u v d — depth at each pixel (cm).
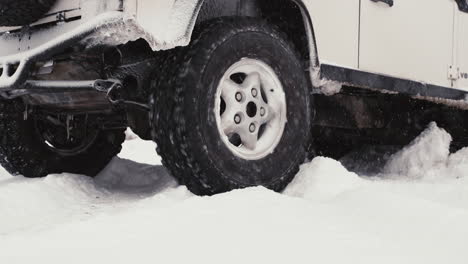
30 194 282
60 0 274
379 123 409
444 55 430
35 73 269
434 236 201
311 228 199
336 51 334
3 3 270
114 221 203
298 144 299
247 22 286
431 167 413
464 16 452
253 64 285
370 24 359
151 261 161
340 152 443
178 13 260
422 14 406
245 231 192
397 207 234
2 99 347
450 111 470
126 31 246
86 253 167
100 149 391
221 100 280
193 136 256
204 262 160
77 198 299
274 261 163
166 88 261
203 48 264
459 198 292
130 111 305
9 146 355
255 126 284
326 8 327
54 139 378
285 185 292
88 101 315
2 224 244
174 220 204
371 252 175
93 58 266
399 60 383
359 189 263
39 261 161
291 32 325
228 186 266
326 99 367
